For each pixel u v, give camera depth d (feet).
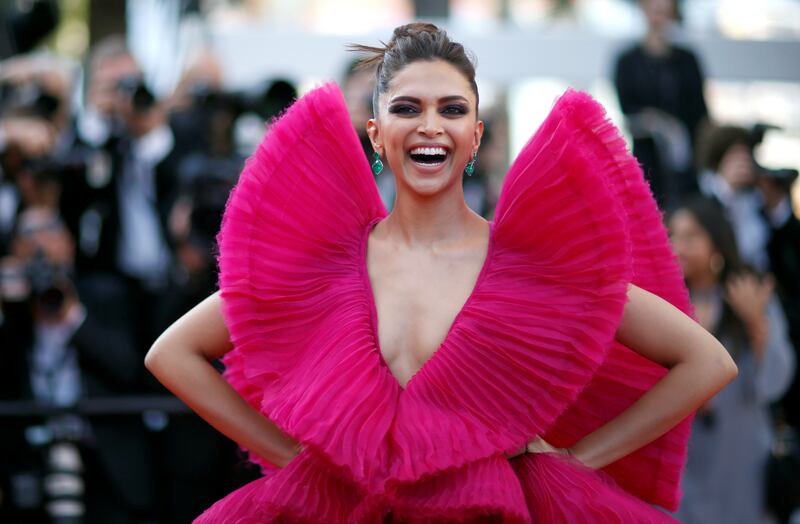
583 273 13.58
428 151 13.69
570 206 13.60
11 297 23.50
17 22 32.27
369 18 41.01
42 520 22.90
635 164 14.64
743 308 23.32
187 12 34.01
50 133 26.21
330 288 14.05
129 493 22.71
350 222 14.28
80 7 46.85
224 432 14.47
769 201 28.86
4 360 23.47
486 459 13.24
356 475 12.91
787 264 28.25
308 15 41.16
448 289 13.82
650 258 14.65
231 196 14.38
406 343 13.69
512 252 13.88
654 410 13.88
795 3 41.04
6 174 25.34
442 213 14.03
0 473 22.86
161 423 23.31
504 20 42.63
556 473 13.73
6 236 24.68
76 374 23.70
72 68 29.78
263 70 32.83
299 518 13.46
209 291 23.09
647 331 13.93
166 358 14.44
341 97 14.43
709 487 23.08
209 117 25.08
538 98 38.70
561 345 13.53
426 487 13.17
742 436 23.17
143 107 26.11
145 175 25.35
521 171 13.88
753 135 29.43
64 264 24.53
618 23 42.37
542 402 13.52
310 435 13.00
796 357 25.75
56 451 23.79
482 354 13.46
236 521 14.05
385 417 13.26
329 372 13.38
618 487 14.16
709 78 34.55
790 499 23.12
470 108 13.82
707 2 40.70
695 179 30.17
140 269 25.00
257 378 13.97
